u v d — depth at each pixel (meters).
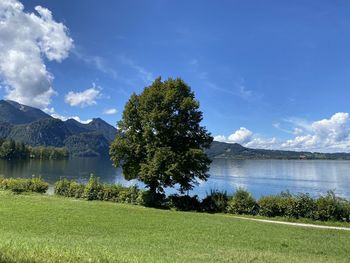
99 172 139.50
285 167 199.50
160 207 43.19
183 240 21.62
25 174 121.06
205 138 46.25
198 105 45.25
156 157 42.47
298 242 23.19
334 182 106.06
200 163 44.69
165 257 14.20
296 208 36.62
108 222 27.06
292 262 15.89
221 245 20.64
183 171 43.53
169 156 42.59
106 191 46.38
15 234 19.27
